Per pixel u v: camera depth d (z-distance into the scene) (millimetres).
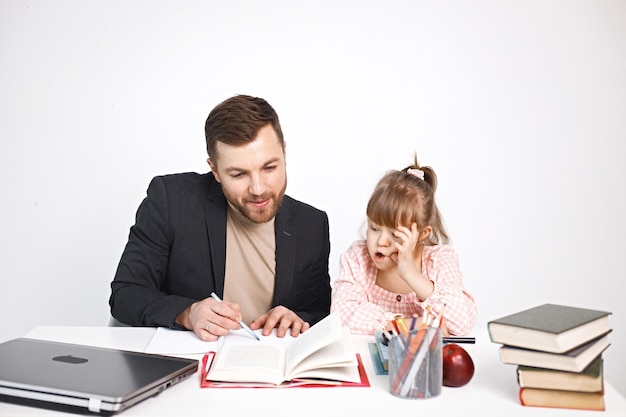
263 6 2809
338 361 1255
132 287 1819
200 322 1545
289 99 2824
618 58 2795
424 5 2799
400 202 1720
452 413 1126
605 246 2834
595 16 2789
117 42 2791
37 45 2793
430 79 2812
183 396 1193
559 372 1150
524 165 2826
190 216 1906
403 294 1804
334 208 2842
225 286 1938
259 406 1149
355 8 2807
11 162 2814
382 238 1743
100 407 1100
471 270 2844
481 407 1152
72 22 2785
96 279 2836
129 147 2811
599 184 2828
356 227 2842
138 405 1151
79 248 2832
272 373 1259
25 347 1357
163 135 2812
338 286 1827
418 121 2822
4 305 2842
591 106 2811
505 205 2834
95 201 2822
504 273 2846
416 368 1182
